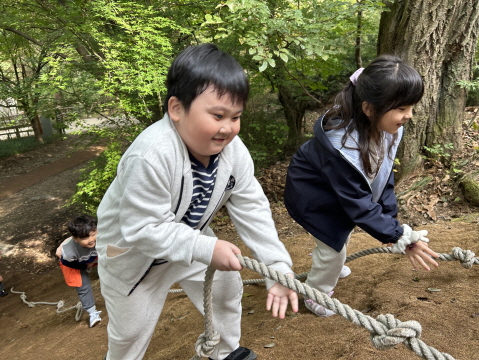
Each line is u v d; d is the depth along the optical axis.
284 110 8.01
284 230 4.99
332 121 2.12
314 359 2.19
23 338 4.46
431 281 2.79
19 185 12.59
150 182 1.41
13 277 7.40
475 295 2.45
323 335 2.43
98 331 3.87
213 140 1.38
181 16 6.07
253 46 4.16
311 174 2.29
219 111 1.33
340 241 2.35
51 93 4.98
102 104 5.50
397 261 3.28
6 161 15.17
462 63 4.53
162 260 1.72
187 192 1.52
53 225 9.43
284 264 1.62
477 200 4.07
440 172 4.61
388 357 2.04
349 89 2.06
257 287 3.62
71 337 3.91
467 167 4.47
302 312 2.87
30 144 16.89
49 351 3.70
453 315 2.29
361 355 2.09
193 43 6.46
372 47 8.64
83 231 3.63
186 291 1.99
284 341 2.46
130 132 5.43
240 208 1.74
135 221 1.45
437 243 3.38
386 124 1.92
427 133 4.74
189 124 1.37
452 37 4.44
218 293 1.90
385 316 1.36
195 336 2.89
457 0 4.27
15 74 11.89
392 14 4.63
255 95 7.29
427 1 4.28
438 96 4.66
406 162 4.77
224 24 4.51
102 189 5.60
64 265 3.92
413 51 4.46
